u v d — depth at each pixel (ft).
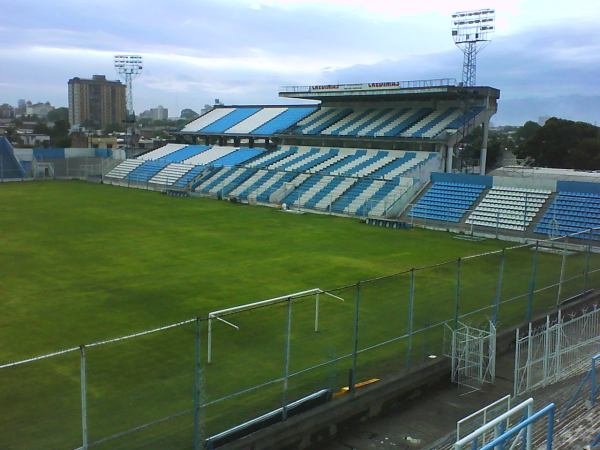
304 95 209.15
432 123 189.57
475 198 150.20
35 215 144.77
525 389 47.47
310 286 81.61
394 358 54.13
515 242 123.85
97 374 49.32
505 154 279.69
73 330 61.11
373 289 78.23
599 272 87.76
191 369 50.70
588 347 53.36
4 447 37.14
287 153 219.20
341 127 214.07
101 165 243.60
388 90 186.50
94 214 149.18
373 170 181.78
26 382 47.47
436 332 60.95
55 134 487.20
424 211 151.84
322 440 41.96
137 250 104.58
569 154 246.68
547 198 140.56
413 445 41.19
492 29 195.52
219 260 97.76
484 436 33.78
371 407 45.42
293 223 143.74
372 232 133.39
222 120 268.41
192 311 68.54
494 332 51.78
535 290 74.28
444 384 51.57
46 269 88.79
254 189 192.34
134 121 319.88
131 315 66.69
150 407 43.21
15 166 241.35
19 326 62.13
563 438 33.45
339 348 56.44
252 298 74.64
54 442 37.93
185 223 138.51
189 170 223.51
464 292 75.92
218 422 41.24
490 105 190.08
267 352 55.11
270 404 44.32
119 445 37.81
